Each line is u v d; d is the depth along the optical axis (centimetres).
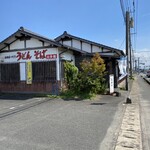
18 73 1491
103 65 1315
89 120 743
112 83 1435
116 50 1750
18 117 780
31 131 610
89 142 527
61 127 652
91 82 1298
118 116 816
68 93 1308
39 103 1089
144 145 520
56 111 891
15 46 1498
